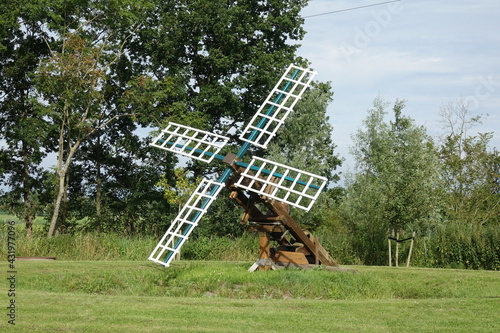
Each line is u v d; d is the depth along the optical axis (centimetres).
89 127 3475
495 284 1633
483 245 2502
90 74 3419
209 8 3909
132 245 2627
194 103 3903
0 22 3366
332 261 1852
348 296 1477
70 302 1101
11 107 3894
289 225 1753
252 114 4162
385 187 2738
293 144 3809
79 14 3612
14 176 4000
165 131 1869
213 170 4050
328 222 3509
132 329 875
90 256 2470
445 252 2588
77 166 4084
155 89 3738
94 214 3944
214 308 1078
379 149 3938
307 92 3916
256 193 1744
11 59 3912
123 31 3778
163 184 3192
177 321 943
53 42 3628
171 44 3891
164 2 4088
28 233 3578
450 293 1546
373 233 2764
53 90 3366
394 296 1553
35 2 3484
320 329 906
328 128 3884
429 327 929
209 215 3956
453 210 3878
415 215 2689
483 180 4119
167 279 1592
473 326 939
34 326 873
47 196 3919
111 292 1502
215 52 3966
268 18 4144
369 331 895
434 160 2833
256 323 944
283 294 1445
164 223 3875
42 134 3475
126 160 4144
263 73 3925
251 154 4056
